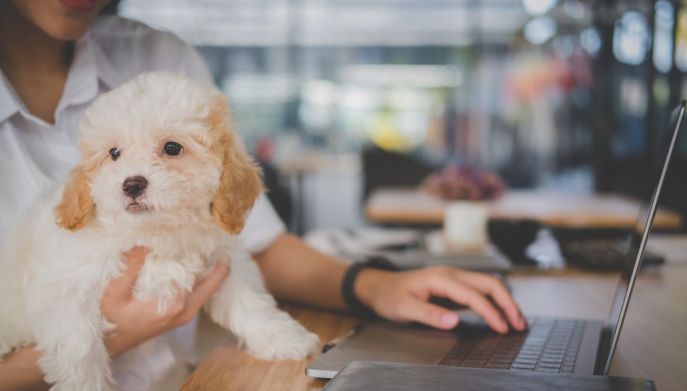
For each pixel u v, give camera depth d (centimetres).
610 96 584
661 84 493
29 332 109
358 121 790
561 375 77
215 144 108
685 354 104
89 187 103
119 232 102
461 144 746
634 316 127
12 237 114
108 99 109
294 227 577
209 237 109
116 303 103
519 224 191
